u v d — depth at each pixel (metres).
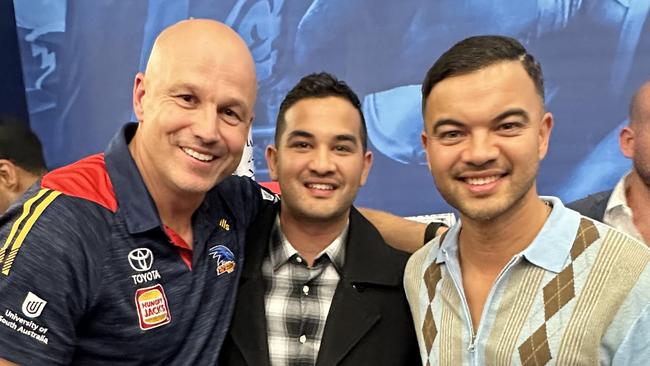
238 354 1.32
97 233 1.16
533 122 1.07
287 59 2.77
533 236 1.13
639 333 0.99
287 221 1.44
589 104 2.45
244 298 1.36
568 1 2.45
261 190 1.62
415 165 2.64
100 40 2.99
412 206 2.65
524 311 1.07
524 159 1.06
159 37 1.24
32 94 3.05
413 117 2.64
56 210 1.13
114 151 1.27
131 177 1.23
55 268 1.08
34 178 2.04
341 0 2.70
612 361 1.02
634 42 2.39
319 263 1.41
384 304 1.36
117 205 1.21
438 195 2.62
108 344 1.18
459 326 1.16
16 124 2.09
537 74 1.09
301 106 1.41
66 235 1.12
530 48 2.50
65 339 1.11
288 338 1.34
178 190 1.24
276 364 1.32
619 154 2.42
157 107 1.20
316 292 1.39
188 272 1.26
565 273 1.06
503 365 1.07
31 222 1.11
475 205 1.08
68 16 3.01
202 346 1.27
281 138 1.42
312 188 1.38
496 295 1.11
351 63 2.70
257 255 1.41
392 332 1.34
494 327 1.10
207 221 1.35
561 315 1.03
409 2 2.62
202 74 1.18
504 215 1.10
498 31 2.53
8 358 1.04
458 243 1.22
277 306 1.37
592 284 1.03
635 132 1.75
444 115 1.08
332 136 1.38
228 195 1.48
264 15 2.78
